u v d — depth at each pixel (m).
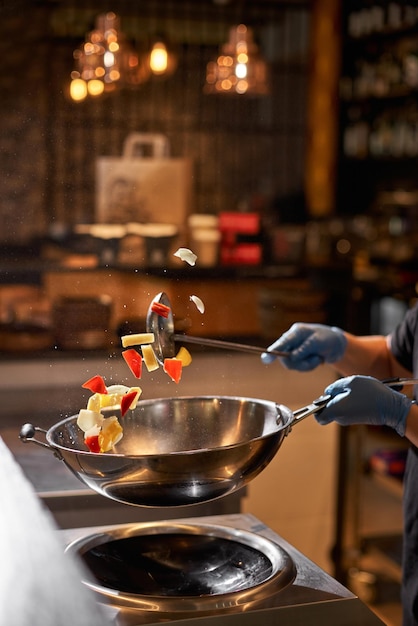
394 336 1.90
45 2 5.03
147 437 1.36
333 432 3.27
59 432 1.22
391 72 5.08
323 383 3.42
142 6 5.32
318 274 4.19
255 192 5.69
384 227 5.06
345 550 3.28
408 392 2.53
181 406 1.38
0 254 3.30
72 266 2.67
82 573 1.19
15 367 2.38
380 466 3.29
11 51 5.01
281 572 1.19
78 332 1.52
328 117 5.66
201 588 1.23
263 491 3.21
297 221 5.66
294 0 5.46
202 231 4.24
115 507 1.66
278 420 1.30
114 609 1.10
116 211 4.32
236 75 3.97
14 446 1.91
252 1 5.41
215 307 3.78
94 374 1.50
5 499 1.35
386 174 5.53
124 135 5.28
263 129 5.65
